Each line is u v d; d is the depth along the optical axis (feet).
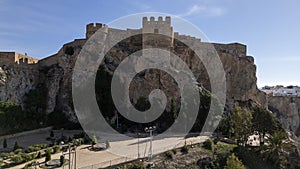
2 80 220.84
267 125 206.49
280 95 458.91
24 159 141.38
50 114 232.73
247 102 325.01
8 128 197.57
